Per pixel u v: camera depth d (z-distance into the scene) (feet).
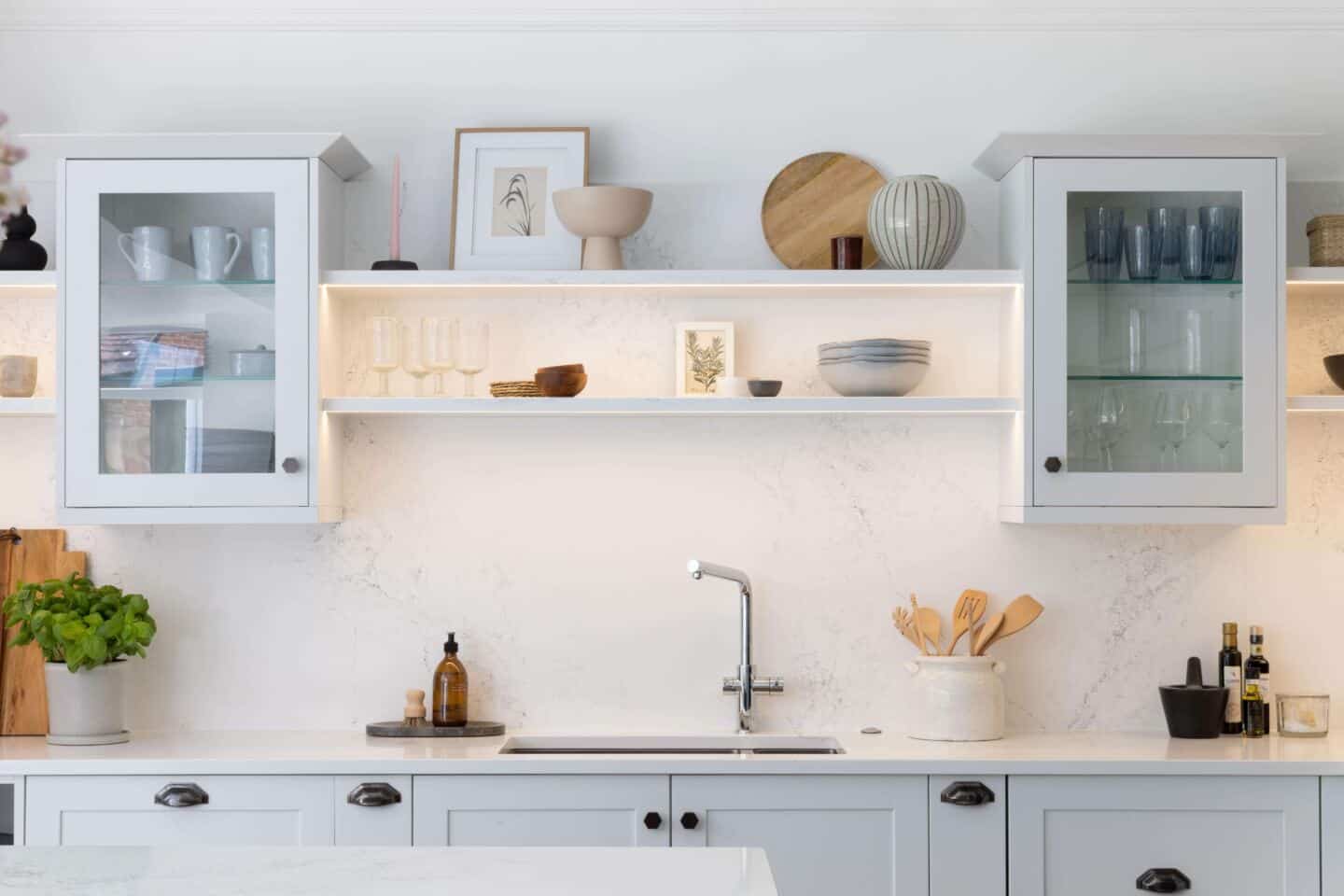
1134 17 10.63
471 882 5.21
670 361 10.59
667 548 10.55
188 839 9.04
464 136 10.50
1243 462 9.61
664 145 10.69
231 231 9.73
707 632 10.52
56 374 9.71
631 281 9.74
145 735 10.21
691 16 10.65
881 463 10.57
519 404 9.75
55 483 10.14
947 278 9.73
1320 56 10.65
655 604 10.53
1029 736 10.12
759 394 9.92
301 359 9.68
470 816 9.02
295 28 10.71
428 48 10.71
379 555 10.55
